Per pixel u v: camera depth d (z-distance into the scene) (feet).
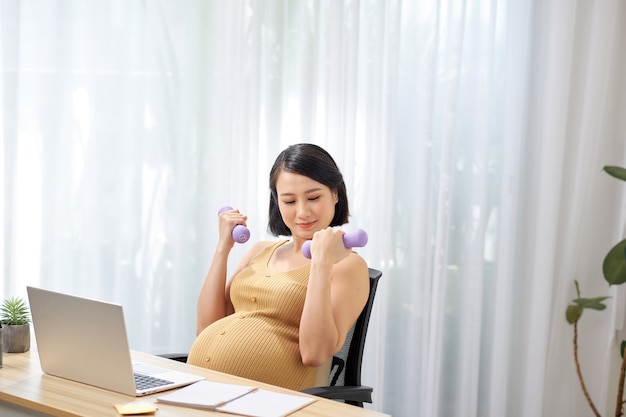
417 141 10.38
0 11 9.68
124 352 5.86
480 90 10.30
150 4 10.14
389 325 10.59
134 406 5.57
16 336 7.03
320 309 6.97
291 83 10.36
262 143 10.29
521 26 10.37
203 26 10.27
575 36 10.41
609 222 10.57
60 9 9.92
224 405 5.72
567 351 10.69
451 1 10.14
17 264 10.12
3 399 5.90
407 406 10.52
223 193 10.23
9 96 9.72
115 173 10.17
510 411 10.79
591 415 10.75
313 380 7.49
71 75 10.05
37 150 10.10
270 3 10.14
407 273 10.52
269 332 7.39
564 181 10.58
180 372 6.62
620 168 9.53
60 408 5.55
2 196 9.89
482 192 10.34
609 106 10.48
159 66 10.18
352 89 10.09
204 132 10.37
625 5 10.36
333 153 10.14
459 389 10.62
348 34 10.06
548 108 10.30
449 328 10.70
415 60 10.39
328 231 7.14
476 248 10.38
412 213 10.46
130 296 10.37
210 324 8.33
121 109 10.13
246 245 10.25
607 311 10.61
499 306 10.47
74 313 6.03
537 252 10.46
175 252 10.30
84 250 10.21
